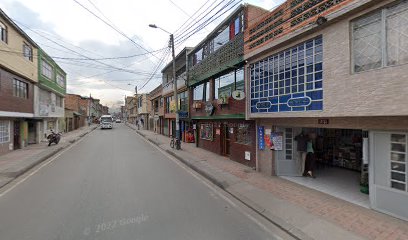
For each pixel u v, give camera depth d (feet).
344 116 20.66
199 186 28.43
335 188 26.43
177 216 19.52
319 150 38.68
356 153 34.04
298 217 19.11
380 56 18.06
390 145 19.12
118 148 62.18
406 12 16.60
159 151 57.98
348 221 18.31
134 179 30.73
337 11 20.31
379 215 19.27
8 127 54.39
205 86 54.75
